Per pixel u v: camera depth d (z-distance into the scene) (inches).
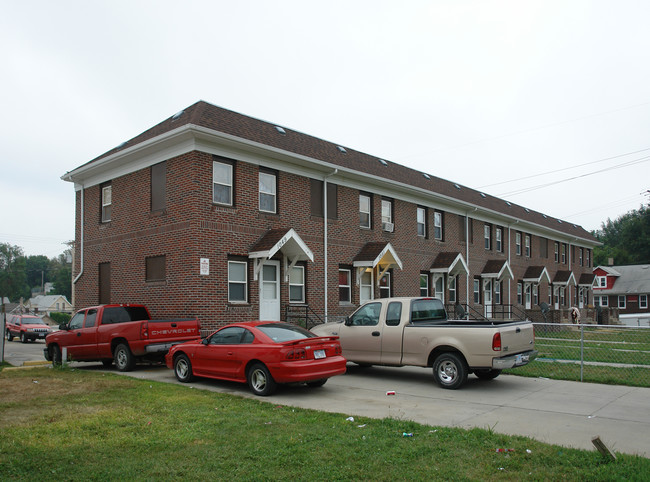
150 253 667.4
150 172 681.0
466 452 241.1
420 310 485.1
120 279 714.2
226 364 423.5
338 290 796.0
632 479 202.7
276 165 712.4
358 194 854.5
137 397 375.9
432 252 1022.4
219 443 257.3
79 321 584.1
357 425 293.0
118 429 283.6
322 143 883.4
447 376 431.2
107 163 729.0
